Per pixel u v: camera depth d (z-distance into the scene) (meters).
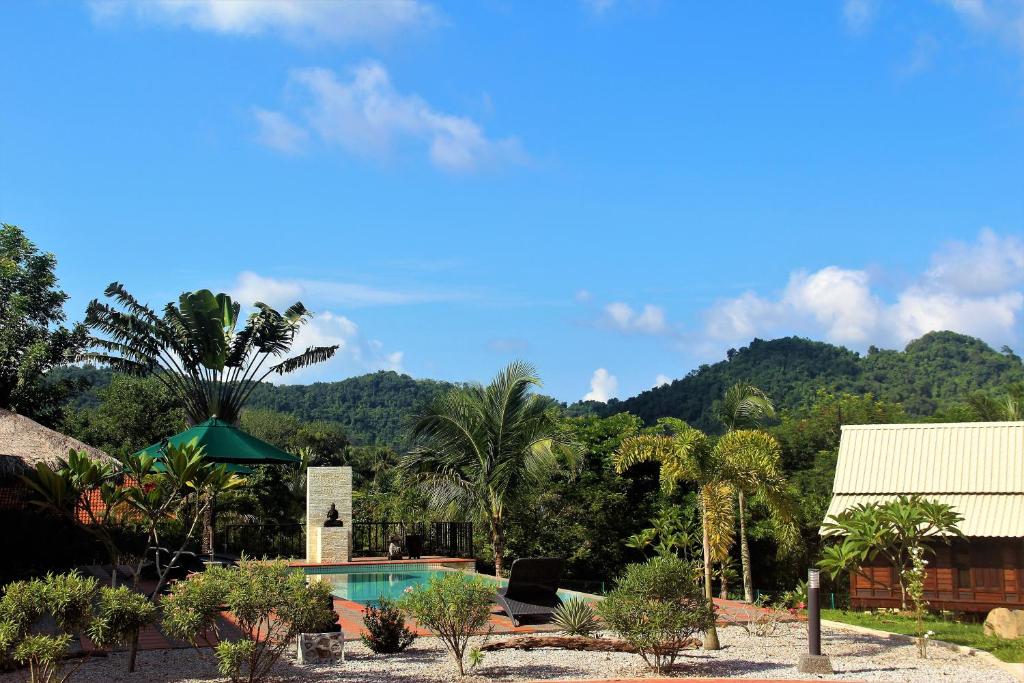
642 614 10.30
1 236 33.97
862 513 12.90
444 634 10.06
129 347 27.53
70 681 9.26
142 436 42.06
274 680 9.56
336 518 23.34
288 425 65.44
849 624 14.99
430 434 25.05
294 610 8.91
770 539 28.06
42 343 31.83
